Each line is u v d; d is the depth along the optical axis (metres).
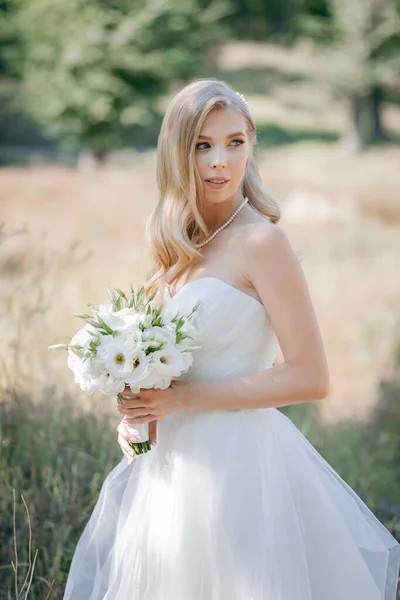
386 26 27.59
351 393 6.62
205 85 2.33
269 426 2.39
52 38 23.06
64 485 3.36
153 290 2.48
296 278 2.25
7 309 4.21
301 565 2.27
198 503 2.27
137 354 2.10
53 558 2.99
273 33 41.91
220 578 2.23
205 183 2.34
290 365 2.25
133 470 2.57
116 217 12.46
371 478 4.26
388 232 12.89
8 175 15.57
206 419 2.32
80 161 23.50
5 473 3.28
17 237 9.80
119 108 23.47
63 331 5.90
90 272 9.05
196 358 2.32
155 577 2.31
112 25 23.38
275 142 27.73
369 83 27.56
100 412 3.89
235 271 2.31
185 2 24.62
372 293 9.55
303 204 14.18
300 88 35.19
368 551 2.45
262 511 2.25
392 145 29.20
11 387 3.68
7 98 27.34
